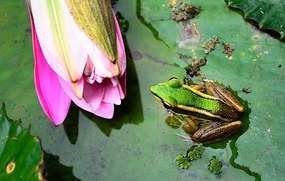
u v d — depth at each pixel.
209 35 0.34
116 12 0.35
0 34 0.35
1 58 0.35
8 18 0.35
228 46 0.34
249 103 0.32
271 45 0.33
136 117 0.33
